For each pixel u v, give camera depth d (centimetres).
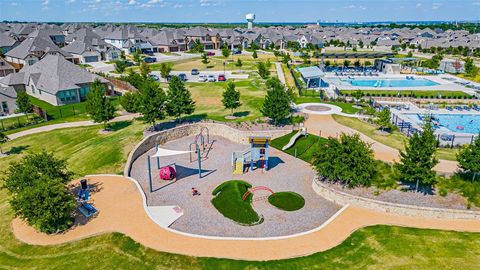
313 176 3781
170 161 4194
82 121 5938
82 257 2445
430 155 3048
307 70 8288
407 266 2283
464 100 6988
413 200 3052
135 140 4534
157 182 3659
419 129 4944
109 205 3125
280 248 2506
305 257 2402
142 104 4791
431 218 2886
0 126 5741
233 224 2906
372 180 3366
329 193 3269
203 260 2383
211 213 3070
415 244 2509
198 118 5519
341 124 5144
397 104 6612
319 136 4650
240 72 10194
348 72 10500
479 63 11869
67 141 5044
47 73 7544
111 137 4803
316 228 2744
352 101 6606
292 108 5925
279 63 11844
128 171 3853
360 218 2891
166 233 2702
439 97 7144
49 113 6525
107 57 13062
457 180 3269
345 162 3275
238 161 3862
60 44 15238
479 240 2556
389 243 2523
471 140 4316
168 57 13688
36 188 2675
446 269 2250
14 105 6606
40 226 2611
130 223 2841
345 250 2467
